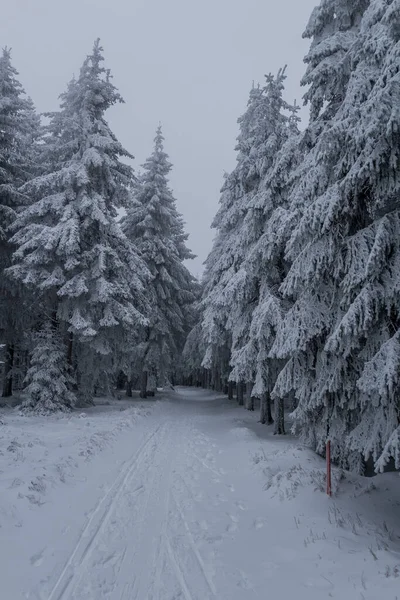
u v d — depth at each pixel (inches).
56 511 259.8
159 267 1063.0
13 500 252.5
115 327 727.7
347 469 386.6
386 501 308.7
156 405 940.6
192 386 2741.1
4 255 726.5
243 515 279.7
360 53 294.0
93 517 258.2
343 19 390.6
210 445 508.7
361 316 272.8
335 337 287.4
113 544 223.6
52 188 665.0
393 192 279.1
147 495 306.0
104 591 179.0
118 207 766.5
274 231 526.6
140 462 403.2
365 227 324.8
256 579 194.2
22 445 385.4
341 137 292.4
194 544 228.2
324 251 324.2
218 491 328.5
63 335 697.6
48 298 700.0
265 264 567.2
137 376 1213.7
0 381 1013.2
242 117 753.6
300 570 204.2
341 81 363.9
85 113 709.9
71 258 628.7
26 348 844.0
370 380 254.8
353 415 361.4
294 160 545.0
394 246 283.6
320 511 286.2
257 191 647.1
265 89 629.0
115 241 734.5
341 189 296.4
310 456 415.8
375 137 262.1
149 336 1044.5
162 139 1103.0
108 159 690.2
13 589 175.8
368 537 249.1
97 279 652.7
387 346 257.3
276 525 265.4
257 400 1181.7
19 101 748.6
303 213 337.7
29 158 807.1
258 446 480.4
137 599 173.9
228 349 916.0
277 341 384.5
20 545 211.0
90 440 432.5
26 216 650.2
